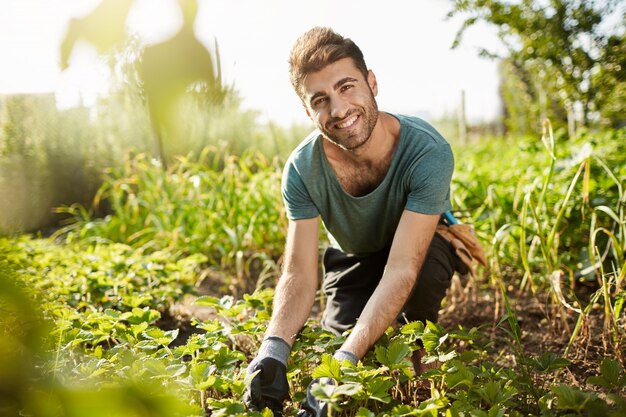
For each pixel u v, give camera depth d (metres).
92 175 7.75
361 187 2.51
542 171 4.70
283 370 2.20
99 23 0.42
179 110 0.46
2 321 0.49
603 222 4.06
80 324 2.76
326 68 2.25
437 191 2.37
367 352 2.26
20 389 0.48
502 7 6.75
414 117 2.58
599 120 7.76
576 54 6.70
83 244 6.08
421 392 2.53
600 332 3.22
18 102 7.32
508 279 4.24
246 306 2.76
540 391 2.33
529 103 10.11
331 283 2.83
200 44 0.45
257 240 5.35
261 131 8.32
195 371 2.09
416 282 2.55
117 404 0.47
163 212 5.93
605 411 1.78
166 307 3.77
